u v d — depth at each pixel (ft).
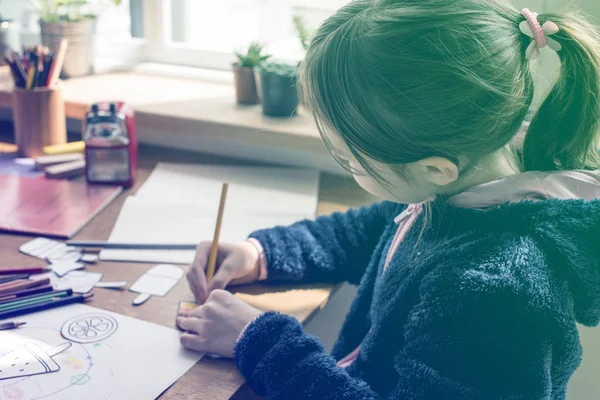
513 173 2.58
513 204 2.33
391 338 2.61
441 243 2.45
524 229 2.29
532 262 2.19
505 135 2.31
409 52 2.17
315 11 4.70
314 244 3.24
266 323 2.56
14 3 5.28
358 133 2.28
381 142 2.27
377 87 2.19
